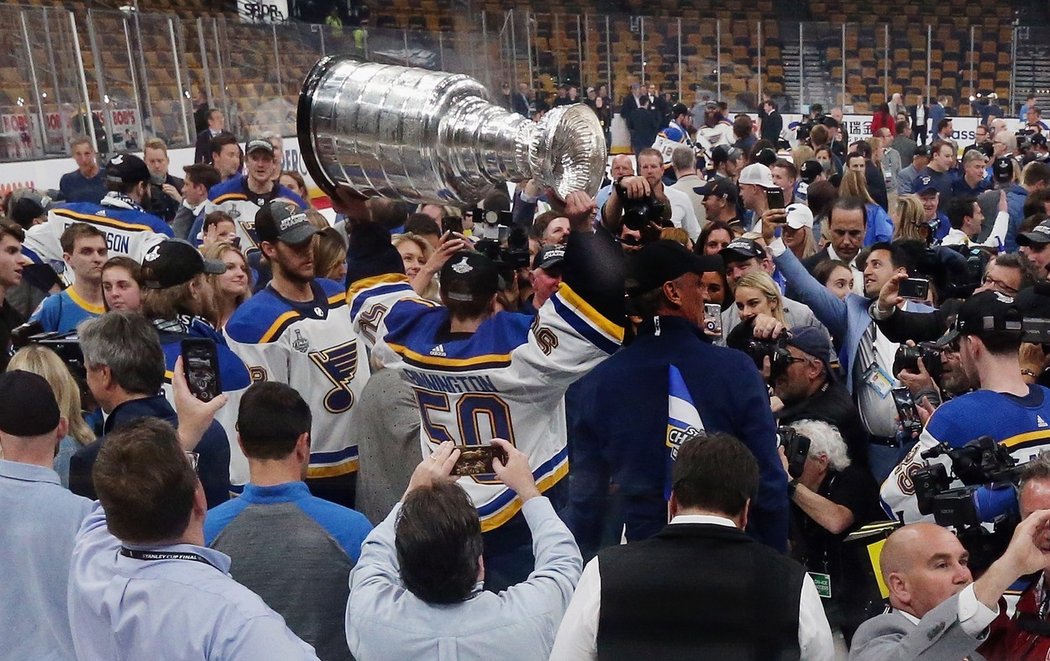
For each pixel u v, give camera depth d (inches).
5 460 94.2
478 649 80.1
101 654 75.6
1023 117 563.2
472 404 99.2
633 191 101.0
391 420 109.2
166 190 268.5
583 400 97.8
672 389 94.1
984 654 88.9
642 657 74.3
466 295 97.6
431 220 148.6
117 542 78.5
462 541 80.4
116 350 107.8
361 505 111.7
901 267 149.9
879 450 123.3
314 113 98.4
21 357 112.6
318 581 89.3
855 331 142.1
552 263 107.9
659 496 95.8
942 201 364.2
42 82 360.5
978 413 104.4
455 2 330.6
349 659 90.4
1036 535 77.1
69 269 209.6
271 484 91.6
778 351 114.5
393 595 82.1
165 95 403.2
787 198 270.4
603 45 444.8
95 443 105.3
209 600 72.7
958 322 110.8
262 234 121.1
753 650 73.3
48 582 92.0
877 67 534.0
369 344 112.2
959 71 553.9
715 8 499.8
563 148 88.5
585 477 98.7
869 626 90.0
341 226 138.0
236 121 417.4
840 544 104.4
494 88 333.1
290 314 120.7
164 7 445.7
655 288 95.4
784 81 510.0
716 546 75.1
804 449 106.1
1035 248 175.3
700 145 457.7
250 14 443.5
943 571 86.7
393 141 94.5
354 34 365.1
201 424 101.3
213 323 127.3
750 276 130.3
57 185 361.7
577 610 76.7
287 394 92.5
